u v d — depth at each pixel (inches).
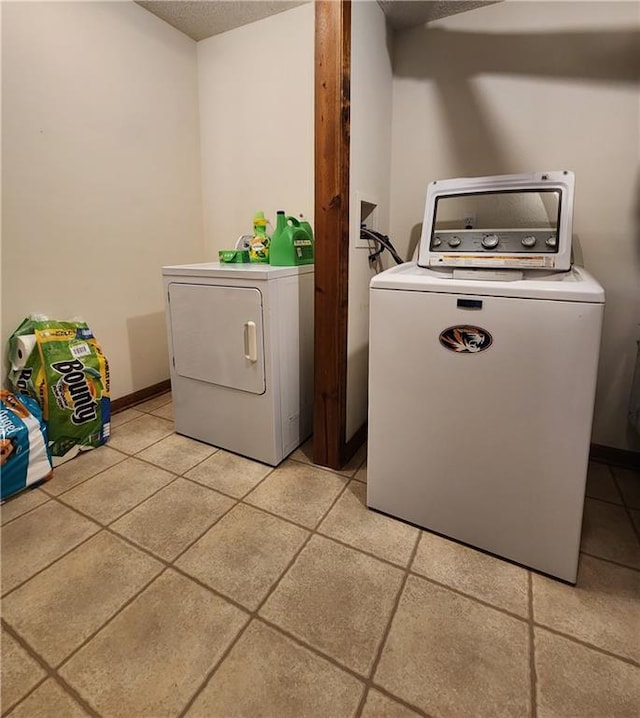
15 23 66.7
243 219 102.2
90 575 48.8
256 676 37.7
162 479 68.4
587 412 43.4
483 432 49.3
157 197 95.9
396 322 51.7
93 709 34.9
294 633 41.8
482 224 71.4
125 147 87.3
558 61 68.5
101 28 79.2
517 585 47.7
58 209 77.0
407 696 36.1
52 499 62.7
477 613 44.1
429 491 55.0
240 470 71.4
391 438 56.0
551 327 43.2
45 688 36.5
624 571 49.8
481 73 74.3
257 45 90.6
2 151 67.7
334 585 47.7
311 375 81.6
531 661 39.0
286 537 55.3
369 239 76.6
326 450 72.0
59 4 72.2
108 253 87.4
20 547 52.9
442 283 47.9
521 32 70.3
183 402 81.4
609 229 69.5
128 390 96.7
